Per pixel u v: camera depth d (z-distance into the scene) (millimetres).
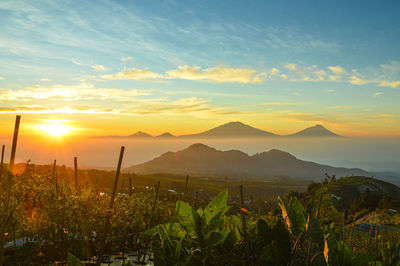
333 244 3357
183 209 3562
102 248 3971
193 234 3523
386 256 3824
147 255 5211
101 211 4168
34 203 4137
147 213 5160
